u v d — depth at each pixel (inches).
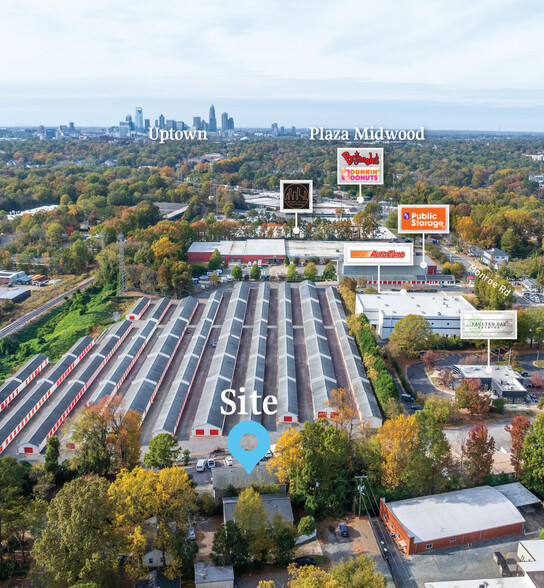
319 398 5383.9
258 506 3459.6
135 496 3292.3
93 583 2719.0
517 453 4210.1
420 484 3983.8
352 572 2940.5
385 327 6850.4
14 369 6397.6
